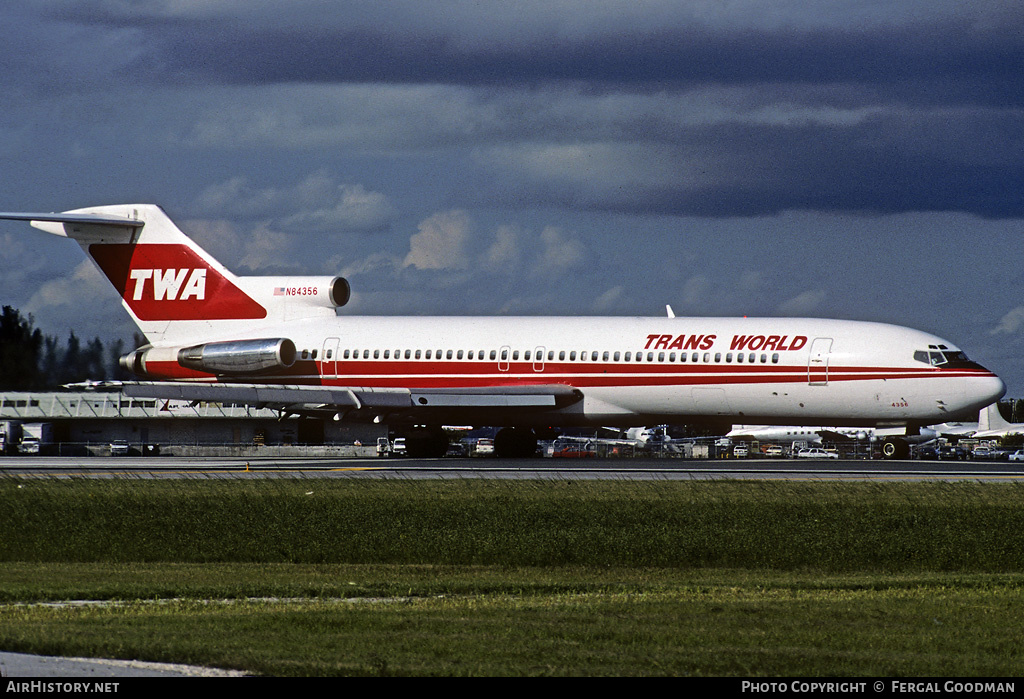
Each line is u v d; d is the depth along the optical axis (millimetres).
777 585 87188
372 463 199500
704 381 198000
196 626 65000
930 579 90812
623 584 88188
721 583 90000
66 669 55094
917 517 118188
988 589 85500
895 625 68125
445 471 172500
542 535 110875
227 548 109875
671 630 65500
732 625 67375
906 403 190000
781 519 117938
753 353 196000
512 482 148625
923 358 189750
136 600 78312
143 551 109312
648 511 121938
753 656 59344
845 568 102375
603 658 58250
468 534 111812
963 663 58875
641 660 58000
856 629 66750
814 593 83250
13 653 58281
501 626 65875
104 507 128000
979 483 147125
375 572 97375
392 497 132750
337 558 106375
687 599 79562
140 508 127188
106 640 59781
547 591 84000
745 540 108875
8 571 97188
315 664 55531
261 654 57344
